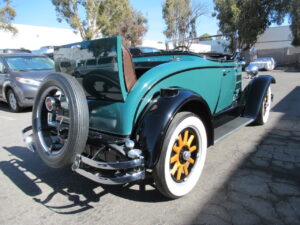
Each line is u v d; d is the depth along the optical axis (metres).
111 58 2.12
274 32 28.55
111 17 20.42
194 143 2.64
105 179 2.06
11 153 3.91
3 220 2.28
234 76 4.12
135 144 2.23
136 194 2.63
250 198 2.44
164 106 2.24
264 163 3.18
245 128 4.64
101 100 2.46
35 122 2.65
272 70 21.27
